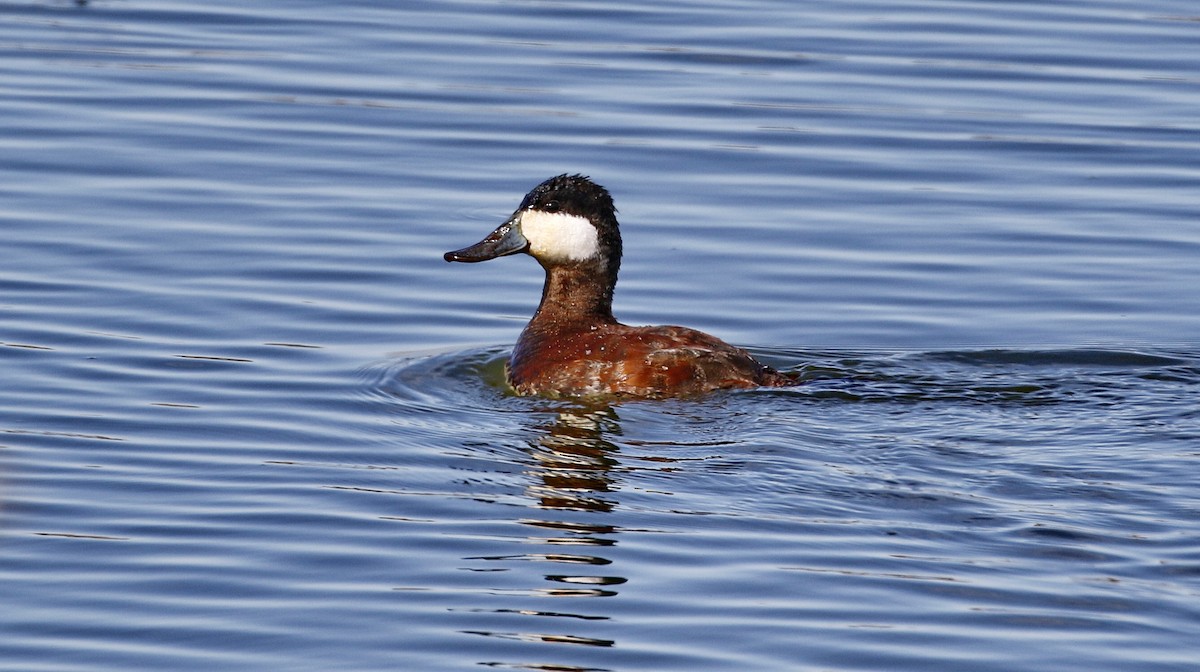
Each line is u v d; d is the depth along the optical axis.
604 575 9.30
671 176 18.25
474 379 13.03
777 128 19.73
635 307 14.87
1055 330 14.34
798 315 14.73
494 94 20.59
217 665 8.30
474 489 10.57
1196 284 15.49
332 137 19.02
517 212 13.54
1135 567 9.30
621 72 21.59
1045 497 10.23
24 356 13.01
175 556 9.51
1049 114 20.38
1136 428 11.49
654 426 11.59
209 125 19.22
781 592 9.09
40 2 24.06
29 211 16.39
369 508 10.26
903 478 10.56
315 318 14.31
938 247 16.39
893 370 13.03
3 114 19.20
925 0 25.30
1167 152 19.19
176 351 13.34
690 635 8.63
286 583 9.20
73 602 8.92
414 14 23.92
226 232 16.16
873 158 18.88
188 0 24.42
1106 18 24.36
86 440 11.37
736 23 23.80
